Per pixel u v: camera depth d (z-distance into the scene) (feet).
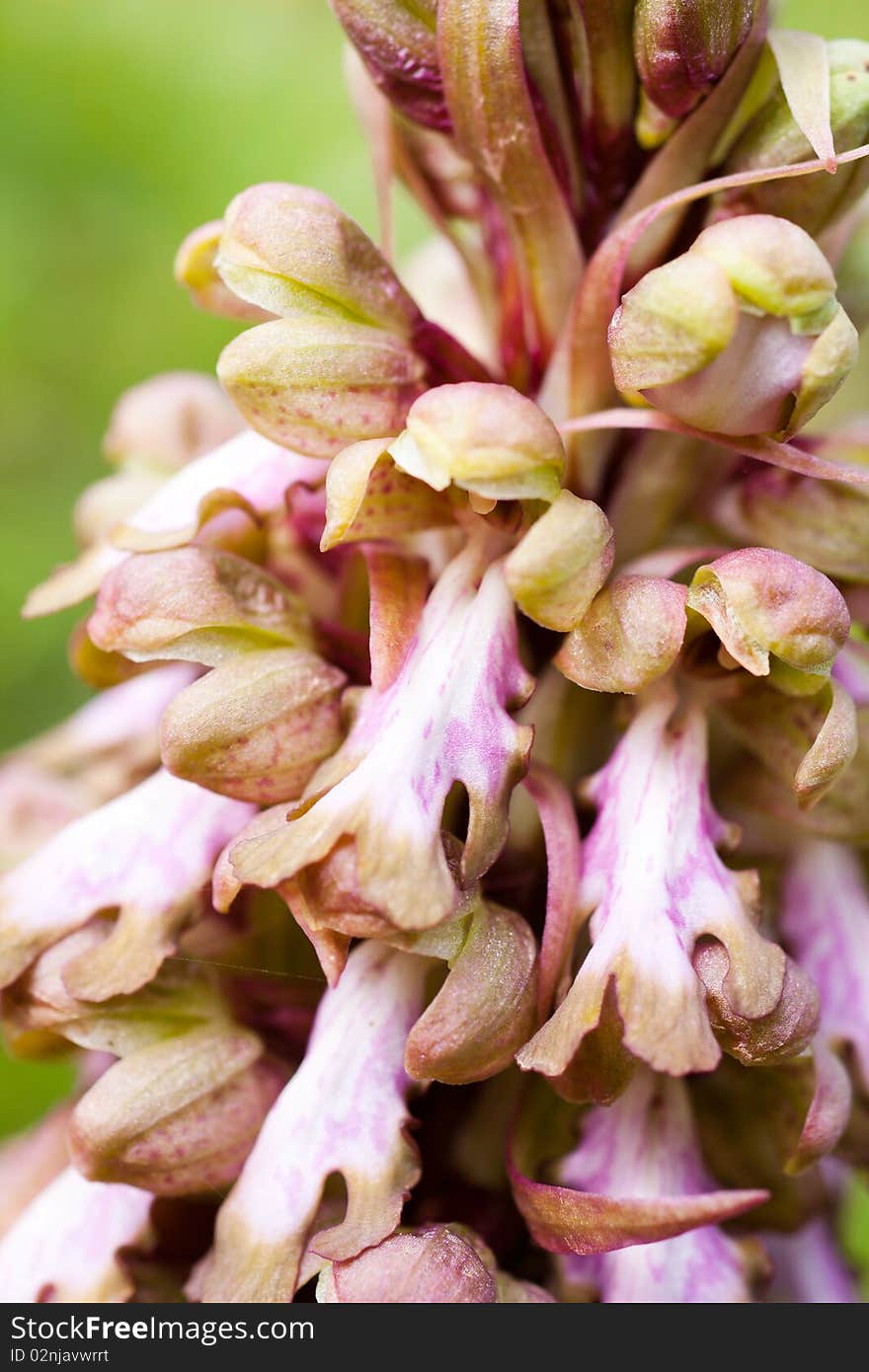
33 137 0.82
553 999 0.40
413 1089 0.41
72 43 0.82
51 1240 0.44
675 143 0.42
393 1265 0.39
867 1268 0.54
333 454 0.41
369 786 0.39
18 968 0.43
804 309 0.39
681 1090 0.43
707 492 0.44
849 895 0.45
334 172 0.80
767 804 0.44
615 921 0.40
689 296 0.38
